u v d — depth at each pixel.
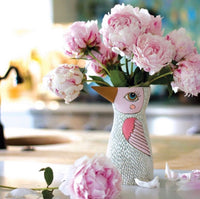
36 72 4.14
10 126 3.95
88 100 3.95
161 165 1.31
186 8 3.85
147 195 0.91
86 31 0.96
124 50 0.90
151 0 3.84
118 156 0.99
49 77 0.94
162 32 0.97
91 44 0.98
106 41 0.91
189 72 0.91
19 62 4.18
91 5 4.11
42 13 4.26
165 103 3.74
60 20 4.22
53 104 4.00
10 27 4.32
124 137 0.98
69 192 0.80
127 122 0.98
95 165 0.79
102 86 1.03
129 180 0.99
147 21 0.89
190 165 1.29
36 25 4.26
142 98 0.98
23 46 4.24
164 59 0.87
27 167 1.31
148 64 0.85
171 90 1.00
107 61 1.02
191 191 0.94
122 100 0.98
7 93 4.12
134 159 0.98
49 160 1.45
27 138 2.23
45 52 4.17
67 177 0.81
